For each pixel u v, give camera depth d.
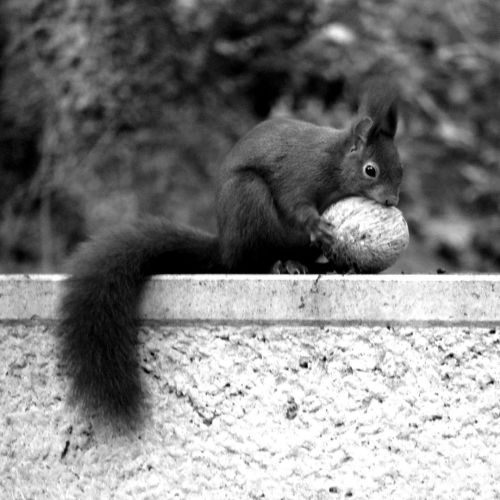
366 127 7.32
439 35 15.11
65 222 13.01
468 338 5.48
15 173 13.61
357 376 5.56
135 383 5.73
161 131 12.72
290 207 7.22
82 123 12.73
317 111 13.40
